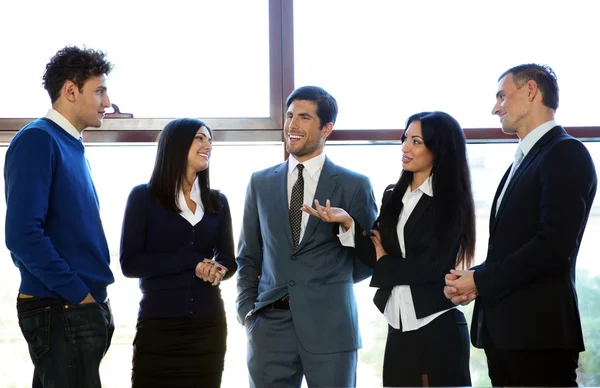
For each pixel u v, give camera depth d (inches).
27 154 91.7
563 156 89.2
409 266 98.3
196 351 104.3
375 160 129.6
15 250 89.5
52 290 90.5
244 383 125.7
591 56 130.0
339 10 130.4
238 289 112.4
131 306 125.2
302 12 130.5
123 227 107.2
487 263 94.8
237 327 125.7
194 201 110.0
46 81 99.0
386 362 100.0
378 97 129.8
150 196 107.1
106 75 101.8
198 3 129.8
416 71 130.3
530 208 91.4
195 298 105.0
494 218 99.0
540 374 89.5
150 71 128.7
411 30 130.4
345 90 130.0
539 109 96.7
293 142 110.1
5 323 124.1
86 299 93.4
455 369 96.0
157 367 103.0
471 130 128.7
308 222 107.3
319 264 106.2
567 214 86.7
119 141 126.3
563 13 130.0
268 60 129.7
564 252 86.8
